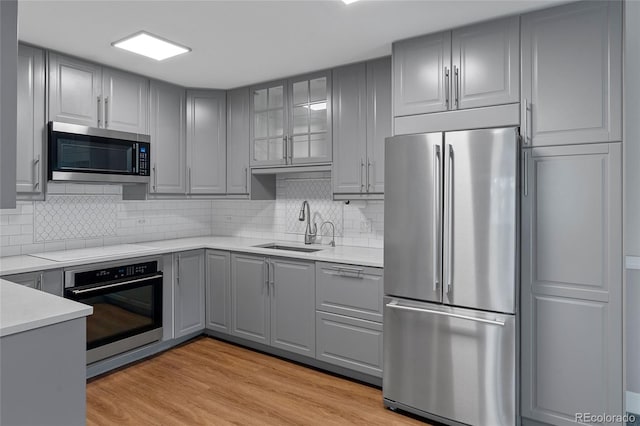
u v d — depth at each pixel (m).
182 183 3.78
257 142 3.79
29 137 2.76
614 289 2.06
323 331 3.02
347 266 2.88
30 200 2.82
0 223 2.93
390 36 2.65
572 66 2.16
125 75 3.34
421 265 2.41
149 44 2.79
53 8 2.27
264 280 3.34
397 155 2.50
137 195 3.56
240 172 3.88
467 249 2.27
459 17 2.37
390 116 3.01
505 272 2.17
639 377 2.51
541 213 2.23
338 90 3.26
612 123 2.07
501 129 2.18
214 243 3.75
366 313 2.80
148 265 3.24
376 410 2.54
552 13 2.22
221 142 3.94
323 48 2.88
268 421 2.39
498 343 2.19
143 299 3.19
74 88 3.01
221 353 3.42
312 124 3.44
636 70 2.49
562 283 2.19
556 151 2.20
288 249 3.72
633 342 2.52
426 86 2.61
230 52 2.95
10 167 1.43
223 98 3.95
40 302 1.61
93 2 2.20
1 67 1.41
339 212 3.66
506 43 2.34
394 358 2.52
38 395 1.42
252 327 3.42
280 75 3.50
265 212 4.16
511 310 2.16
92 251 3.18
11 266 2.53
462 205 2.28
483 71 2.41
